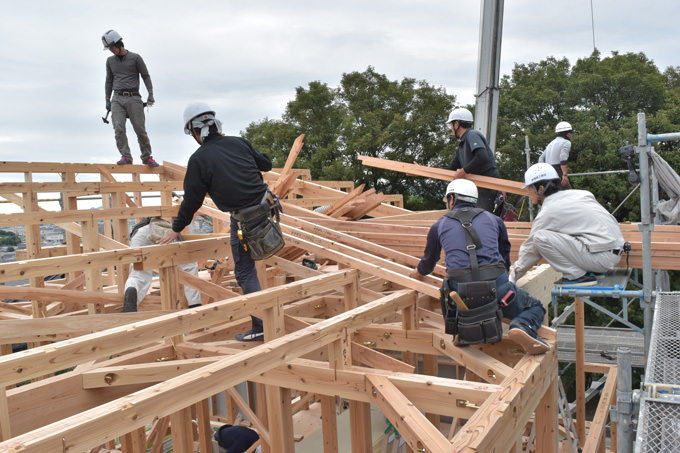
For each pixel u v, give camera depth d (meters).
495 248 3.38
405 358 5.12
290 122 26.44
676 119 20.44
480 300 3.27
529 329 3.30
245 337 4.20
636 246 4.68
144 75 7.88
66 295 4.32
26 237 6.12
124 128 7.96
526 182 4.75
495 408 2.65
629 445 3.00
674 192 5.38
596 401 16.67
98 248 5.39
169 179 8.39
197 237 5.05
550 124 23.66
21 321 3.17
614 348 9.23
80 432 1.85
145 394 2.15
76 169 7.39
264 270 4.86
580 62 26.28
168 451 9.02
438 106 24.38
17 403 2.92
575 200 4.59
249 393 6.22
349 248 4.57
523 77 26.44
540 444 3.65
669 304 4.30
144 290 4.77
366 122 24.52
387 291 5.77
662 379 2.98
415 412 2.91
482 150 5.72
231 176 3.71
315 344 3.13
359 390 3.37
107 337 2.52
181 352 4.08
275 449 3.71
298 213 6.14
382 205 8.01
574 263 4.57
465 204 3.60
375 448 5.64
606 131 19.77
